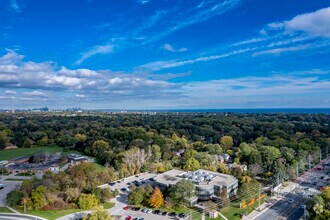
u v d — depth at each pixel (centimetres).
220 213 10306
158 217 9862
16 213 9919
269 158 15700
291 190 12912
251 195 11862
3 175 15588
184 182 10862
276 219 9894
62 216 9731
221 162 17262
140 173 15375
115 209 10562
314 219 8988
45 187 10712
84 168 13675
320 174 15512
